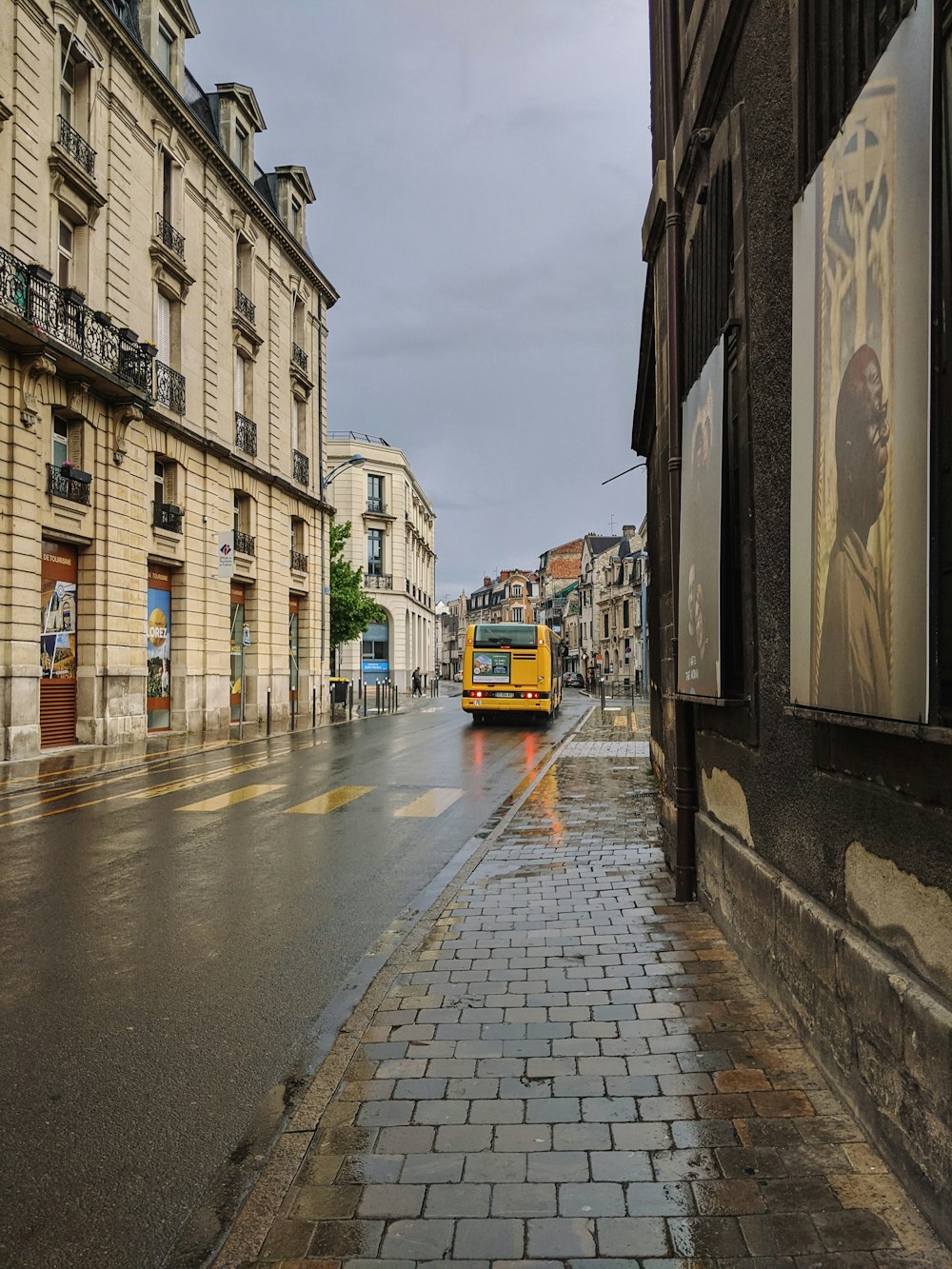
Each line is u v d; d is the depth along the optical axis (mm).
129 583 20297
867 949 2875
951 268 2348
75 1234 2586
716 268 5285
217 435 25453
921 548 2295
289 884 6945
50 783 13312
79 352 17797
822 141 3246
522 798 11117
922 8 2311
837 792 3221
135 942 5430
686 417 5996
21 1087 3539
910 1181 2521
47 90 17328
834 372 2967
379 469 59656
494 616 128250
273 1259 2383
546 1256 2350
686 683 5816
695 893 5949
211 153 24703
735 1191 2602
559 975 4520
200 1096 3459
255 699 28359
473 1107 3160
